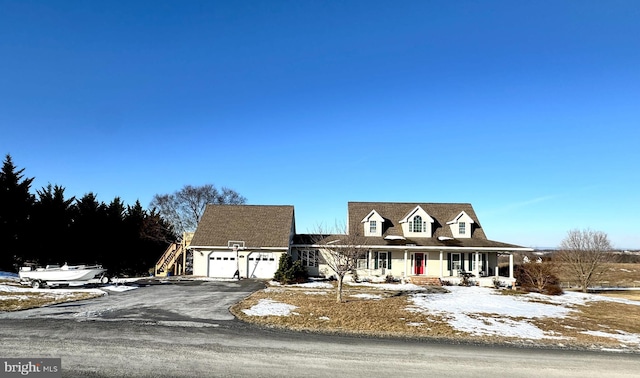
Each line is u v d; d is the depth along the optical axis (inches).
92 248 1523.1
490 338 496.4
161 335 439.2
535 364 382.9
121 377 298.5
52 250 1386.6
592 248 1389.0
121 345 389.1
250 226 1358.3
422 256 1279.5
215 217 1406.3
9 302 640.4
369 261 1261.1
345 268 757.9
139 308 625.9
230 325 511.2
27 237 1310.3
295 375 320.2
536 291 1072.8
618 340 513.7
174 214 2224.4
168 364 335.0
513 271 1263.5
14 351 359.3
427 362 374.0
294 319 561.3
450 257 1272.1
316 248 1321.4
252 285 1036.5
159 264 1362.0
